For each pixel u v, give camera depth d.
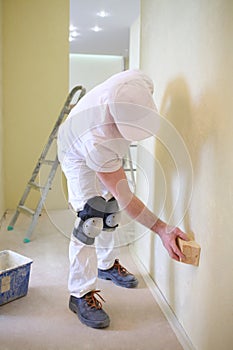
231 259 1.34
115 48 7.89
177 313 1.96
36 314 2.00
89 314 1.91
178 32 1.90
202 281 1.62
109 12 5.26
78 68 8.66
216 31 1.45
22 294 2.17
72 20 5.69
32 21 3.96
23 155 4.16
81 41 7.22
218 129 1.44
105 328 1.88
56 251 2.93
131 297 2.19
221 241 1.43
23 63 4.02
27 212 3.28
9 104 4.06
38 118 4.14
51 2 3.97
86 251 1.98
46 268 2.60
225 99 1.38
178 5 1.90
